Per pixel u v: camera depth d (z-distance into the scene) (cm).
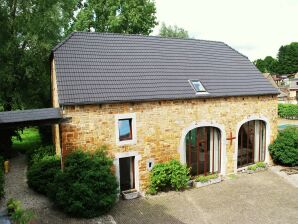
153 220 1044
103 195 1053
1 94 1891
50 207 1097
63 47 1327
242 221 1045
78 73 1221
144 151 1251
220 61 1664
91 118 1134
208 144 1462
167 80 1360
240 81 1563
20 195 1212
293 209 1132
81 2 2778
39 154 1502
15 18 1944
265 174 1513
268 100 1611
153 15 2839
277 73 8938
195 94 1343
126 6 2614
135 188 1257
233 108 1481
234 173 1527
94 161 1080
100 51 1385
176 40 1675
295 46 8669
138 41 1544
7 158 1908
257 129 1622
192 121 1359
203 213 1102
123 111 1191
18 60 1953
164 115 1282
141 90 1249
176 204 1175
